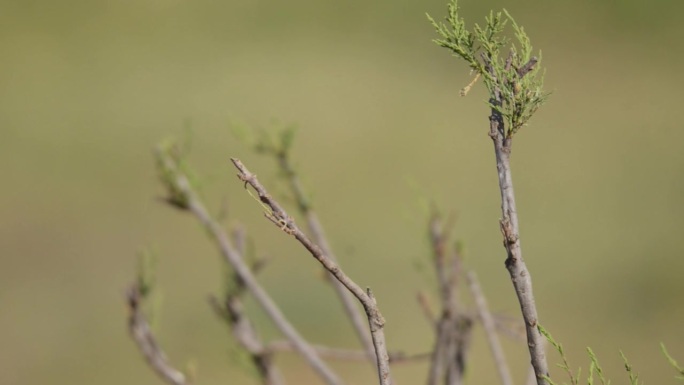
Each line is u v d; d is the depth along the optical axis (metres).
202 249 22.39
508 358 15.57
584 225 23.91
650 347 18.38
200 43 37.59
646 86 31.45
